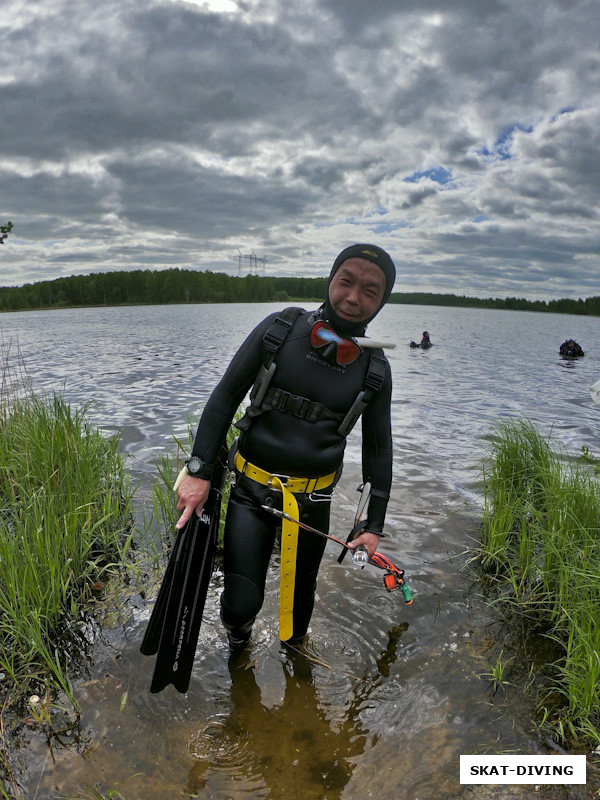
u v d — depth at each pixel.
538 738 2.19
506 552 3.60
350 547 2.43
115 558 3.53
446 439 6.64
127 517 4.07
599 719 2.27
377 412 2.43
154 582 3.28
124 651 2.67
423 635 2.86
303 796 1.93
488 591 3.28
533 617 3.02
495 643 2.80
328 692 2.44
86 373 11.70
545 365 16.30
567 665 2.41
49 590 2.89
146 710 2.30
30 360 14.27
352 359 2.29
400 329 36.72
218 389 2.34
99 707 2.31
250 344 2.33
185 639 2.22
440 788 1.97
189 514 2.24
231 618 2.35
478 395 10.22
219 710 2.32
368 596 3.20
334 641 2.79
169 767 2.03
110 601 3.09
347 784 1.99
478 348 22.53
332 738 2.19
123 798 1.90
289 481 2.34
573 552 3.17
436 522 4.21
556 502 3.67
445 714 2.32
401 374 13.20
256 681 2.50
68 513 3.38
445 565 3.58
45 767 2.01
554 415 8.41
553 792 1.95
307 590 2.54
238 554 2.33
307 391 2.28
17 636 2.58
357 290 2.23
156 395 9.02
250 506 2.40
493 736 2.20
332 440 2.35
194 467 2.25
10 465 4.07
